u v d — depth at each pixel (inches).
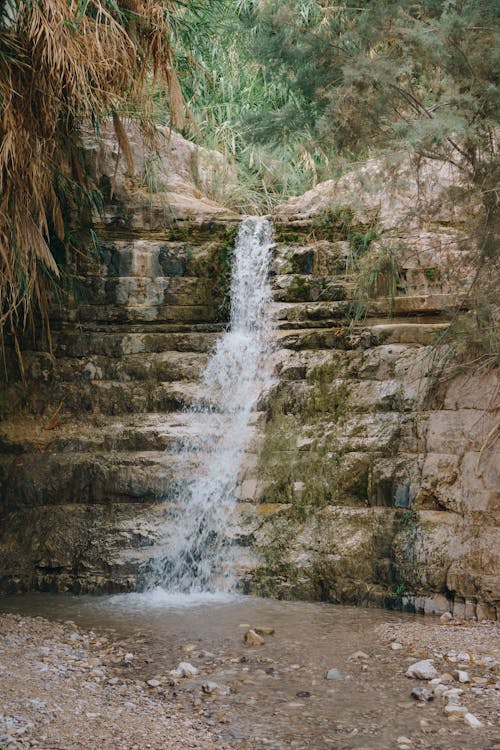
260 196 498.3
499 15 278.4
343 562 310.7
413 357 339.9
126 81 325.4
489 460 304.7
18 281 320.8
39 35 280.7
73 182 361.4
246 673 226.2
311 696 209.6
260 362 376.8
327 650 247.0
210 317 410.0
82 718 185.0
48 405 377.7
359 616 287.4
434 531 301.0
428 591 294.0
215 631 266.7
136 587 319.3
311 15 376.8
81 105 343.0
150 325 402.3
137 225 414.9
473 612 283.6
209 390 378.0
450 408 321.7
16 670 214.5
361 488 327.0
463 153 305.4
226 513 335.6
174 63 366.6
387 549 308.2
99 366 385.1
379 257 366.6
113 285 401.1
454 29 273.7
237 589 318.7
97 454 354.9
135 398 377.7
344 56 315.9
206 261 411.8
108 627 271.1
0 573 327.3
